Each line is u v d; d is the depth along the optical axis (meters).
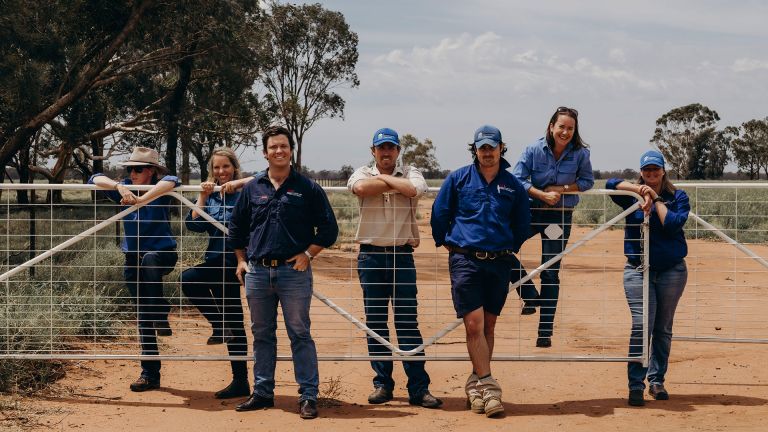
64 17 24.80
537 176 7.77
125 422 6.20
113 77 28.33
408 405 6.85
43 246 16.36
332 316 11.12
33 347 7.94
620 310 11.46
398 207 6.85
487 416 6.39
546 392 7.28
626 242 7.01
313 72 70.81
